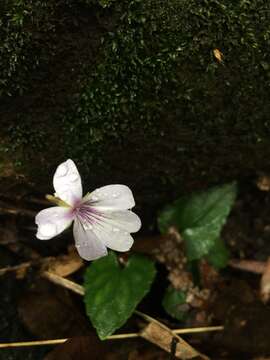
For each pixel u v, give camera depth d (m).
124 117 0.08
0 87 0.07
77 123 0.08
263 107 0.08
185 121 0.08
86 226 0.07
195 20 0.07
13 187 0.08
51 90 0.07
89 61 0.07
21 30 0.07
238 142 0.08
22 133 0.08
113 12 0.07
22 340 0.08
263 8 0.07
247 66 0.08
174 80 0.08
